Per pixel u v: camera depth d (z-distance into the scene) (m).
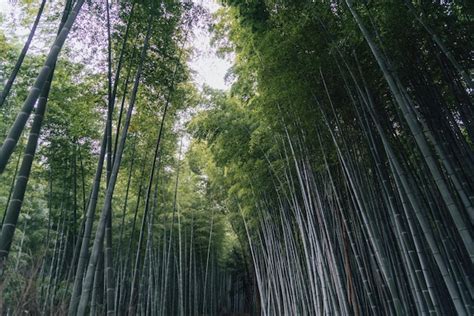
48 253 8.58
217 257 15.30
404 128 4.00
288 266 7.45
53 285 6.54
